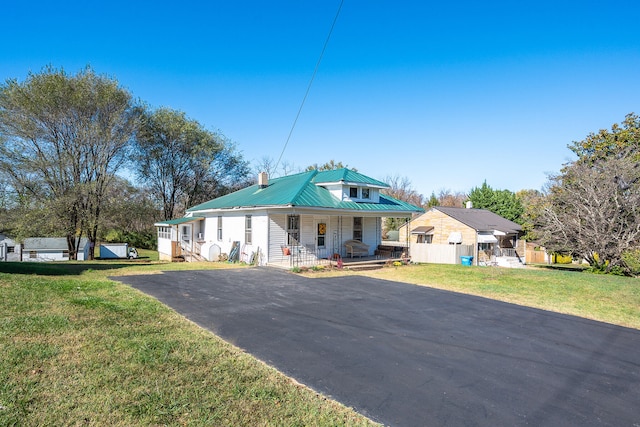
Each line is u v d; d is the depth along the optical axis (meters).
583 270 18.67
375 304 8.97
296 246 17.53
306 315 7.65
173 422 3.35
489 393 4.34
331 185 19.02
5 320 5.71
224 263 17.86
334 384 4.41
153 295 8.94
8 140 23.42
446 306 8.97
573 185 18.69
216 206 21.05
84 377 4.08
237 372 4.53
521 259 30.84
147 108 31.47
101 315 6.43
